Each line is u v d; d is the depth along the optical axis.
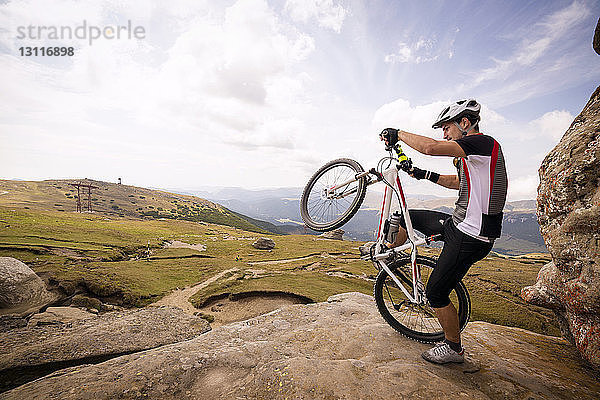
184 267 30.66
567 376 3.82
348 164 4.56
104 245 36.78
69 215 76.19
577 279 4.28
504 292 27.25
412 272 3.98
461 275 3.51
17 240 29.16
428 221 4.01
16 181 161.25
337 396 2.73
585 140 4.11
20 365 7.08
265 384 2.96
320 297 21.06
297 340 4.06
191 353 3.59
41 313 14.20
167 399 2.87
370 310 5.57
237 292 21.47
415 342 4.08
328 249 55.44
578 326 4.59
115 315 12.09
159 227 81.69
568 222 4.28
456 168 3.95
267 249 54.44
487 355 4.02
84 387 2.91
